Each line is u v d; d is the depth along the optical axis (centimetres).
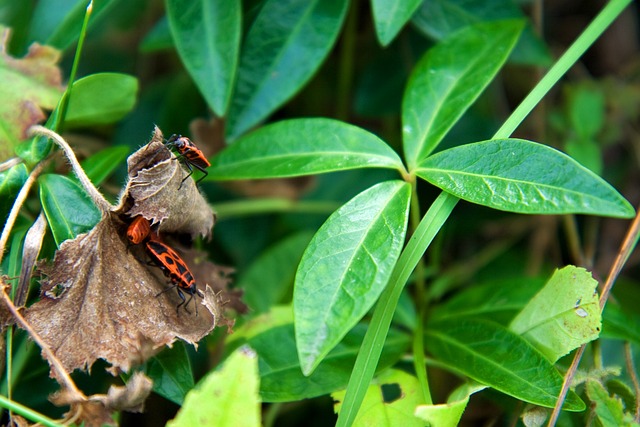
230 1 29
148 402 32
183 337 27
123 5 34
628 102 35
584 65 37
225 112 30
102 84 28
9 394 27
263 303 32
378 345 27
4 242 27
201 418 25
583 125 33
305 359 26
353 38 33
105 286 27
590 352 29
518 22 30
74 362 26
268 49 30
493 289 30
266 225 34
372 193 27
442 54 29
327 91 34
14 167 28
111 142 34
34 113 28
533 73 35
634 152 35
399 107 33
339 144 28
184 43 29
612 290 32
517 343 27
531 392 27
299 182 34
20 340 29
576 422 28
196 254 28
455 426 26
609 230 34
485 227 34
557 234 34
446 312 30
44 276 27
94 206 27
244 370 25
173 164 27
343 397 28
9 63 29
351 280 26
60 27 30
